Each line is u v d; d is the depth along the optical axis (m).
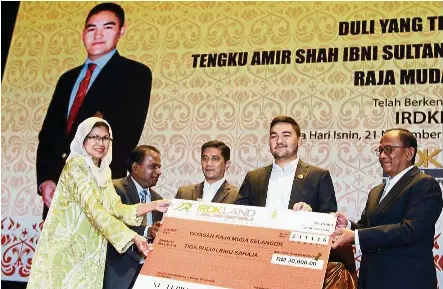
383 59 3.46
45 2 4.12
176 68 3.77
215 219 2.28
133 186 3.54
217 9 3.84
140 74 3.80
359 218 3.20
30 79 3.96
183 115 3.65
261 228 2.20
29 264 3.58
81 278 2.42
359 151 3.31
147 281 2.11
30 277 2.43
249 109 3.56
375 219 2.63
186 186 3.49
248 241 2.17
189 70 3.74
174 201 2.41
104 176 2.73
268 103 3.54
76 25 4.02
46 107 3.87
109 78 3.84
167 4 3.93
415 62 3.40
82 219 2.50
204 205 2.35
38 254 2.46
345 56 3.52
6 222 3.68
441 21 3.45
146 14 3.94
